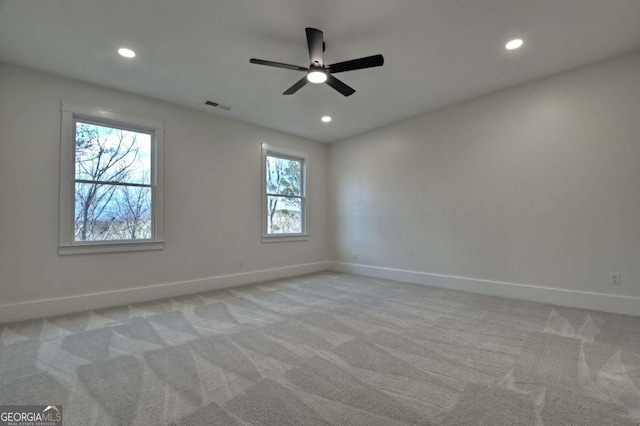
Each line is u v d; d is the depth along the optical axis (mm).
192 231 4207
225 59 3012
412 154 4754
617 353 2174
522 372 1932
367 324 2840
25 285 3039
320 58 2520
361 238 5535
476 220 4043
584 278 3230
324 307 3404
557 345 2326
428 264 4570
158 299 3803
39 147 3139
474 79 3496
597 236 3152
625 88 2994
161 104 3961
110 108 3568
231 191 4645
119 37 2631
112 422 1471
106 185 3578
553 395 1676
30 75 3119
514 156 3701
